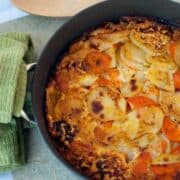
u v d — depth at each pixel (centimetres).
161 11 72
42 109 68
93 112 69
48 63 70
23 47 70
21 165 70
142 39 73
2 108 64
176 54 72
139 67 71
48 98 69
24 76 66
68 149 67
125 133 68
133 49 72
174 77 70
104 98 69
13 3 79
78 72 71
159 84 70
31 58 73
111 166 66
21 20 79
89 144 67
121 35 73
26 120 69
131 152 67
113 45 72
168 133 67
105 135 68
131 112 68
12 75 65
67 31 70
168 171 65
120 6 71
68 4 79
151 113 68
